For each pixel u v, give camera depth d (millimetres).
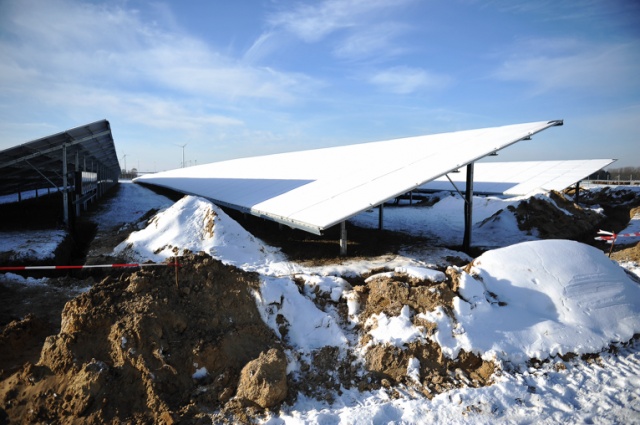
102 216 23359
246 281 7820
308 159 28703
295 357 6809
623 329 7812
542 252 8945
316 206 14742
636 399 6082
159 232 14250
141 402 5648
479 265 8805
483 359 6828
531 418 5656
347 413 5656
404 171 15430
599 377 6664
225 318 7266
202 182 35812
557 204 20531
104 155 35125
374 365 6695
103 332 6418
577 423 5559
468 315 7367
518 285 8305
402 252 14438
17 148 15672
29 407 5574
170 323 6707
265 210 16766
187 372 6145
